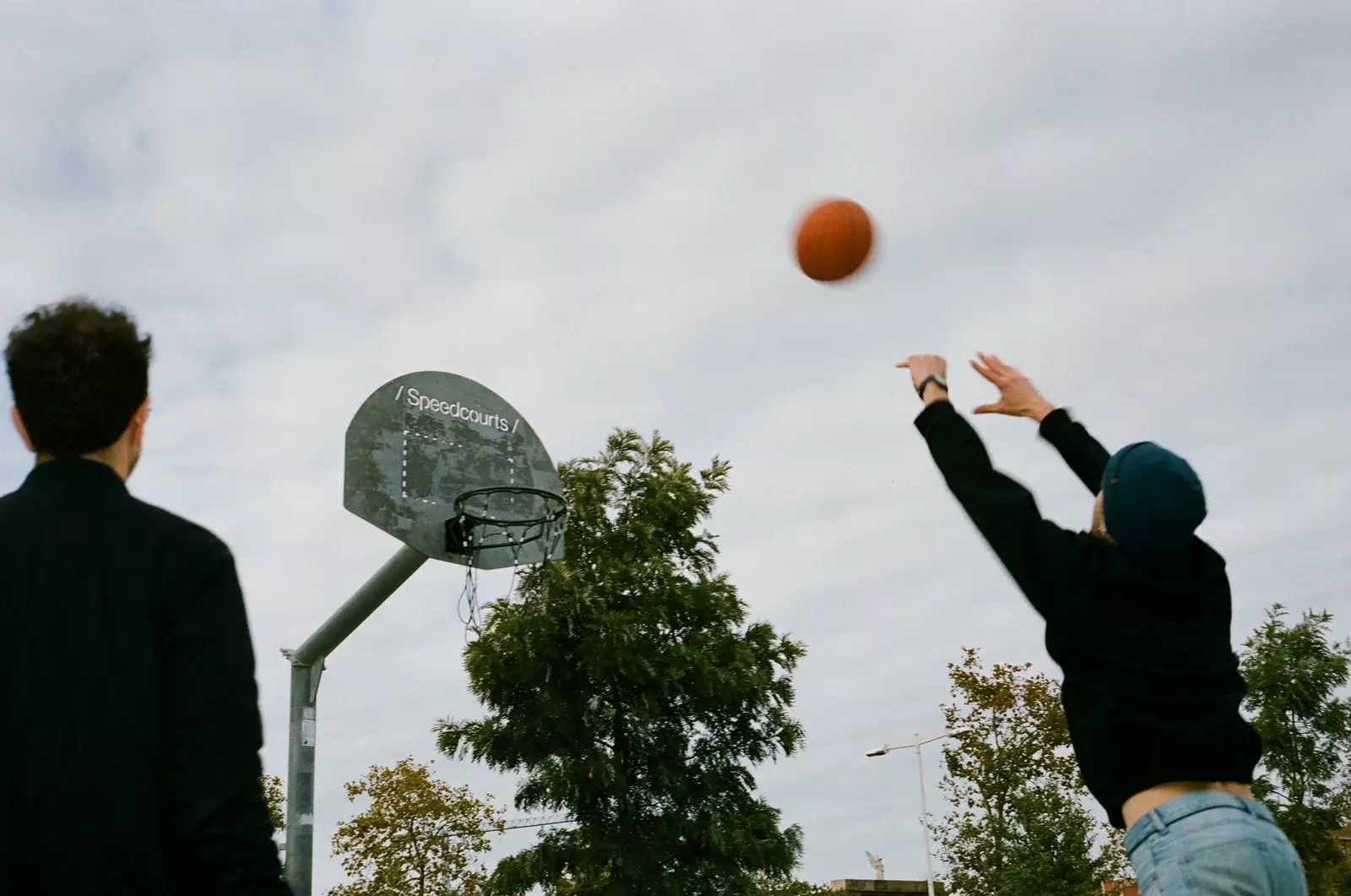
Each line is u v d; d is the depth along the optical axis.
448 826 27.45
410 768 28.02
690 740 17.69
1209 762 2.87
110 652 2.24
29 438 2.55
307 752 11.27
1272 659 19.92
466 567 12.12
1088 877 25.47
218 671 2.28
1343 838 20.31
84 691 2.20
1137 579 2.93
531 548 12.70
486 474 12.64
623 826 16.97
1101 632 2.94
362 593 11.40
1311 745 19.55
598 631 16.91
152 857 2.15
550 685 17.03
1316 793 19.48
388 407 12.32
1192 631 2.97
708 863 17.03
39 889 2.09
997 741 30.80
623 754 17.34
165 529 2.42
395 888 26.58
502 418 13.03
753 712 17.97
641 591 17.78
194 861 2.16
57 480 2.42
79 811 2.12
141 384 2.57
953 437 3.16
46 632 2.24
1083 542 3.00
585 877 17.17
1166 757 2.87
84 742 2.16
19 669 2.21
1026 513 3.02
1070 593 2.95
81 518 2.37
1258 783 19.92
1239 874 2.72
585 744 17.02
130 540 2.37
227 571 2.43
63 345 2.48
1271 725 19.50
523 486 12.77
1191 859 2.76
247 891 2.18
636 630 16.91
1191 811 2.81
